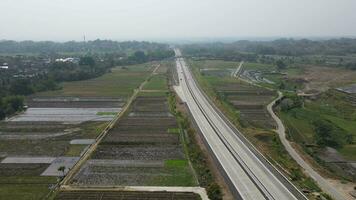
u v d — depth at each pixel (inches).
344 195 2258.9
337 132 3644.2
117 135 3513.8
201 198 2222.0
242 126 3757.4
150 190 2327.8
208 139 3275.1
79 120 4106.8
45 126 3865.7
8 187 2393.0
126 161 2844.5
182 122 3919.8
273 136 3400.6
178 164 2780.5
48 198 2224.4
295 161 2849.4
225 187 2316.7
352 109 4662.9
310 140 3486.7
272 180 2386.8
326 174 2615.7
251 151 2965.1
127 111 4520.2
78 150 3115.2
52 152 3070.9
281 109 4608.8
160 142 3302.2
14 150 3125.0
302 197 2138.3
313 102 5177.2
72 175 2571.4
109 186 2388.0
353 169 2822.3
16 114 4409.5
